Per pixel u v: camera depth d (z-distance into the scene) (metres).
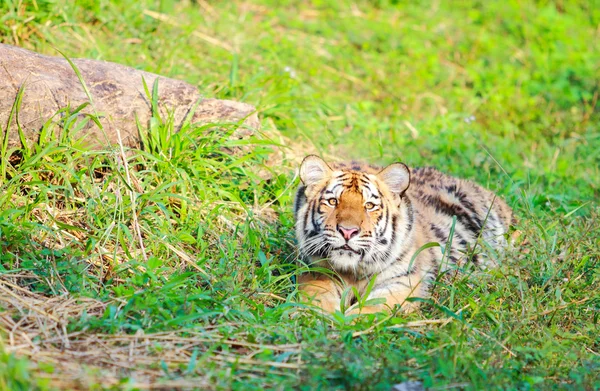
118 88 11.67
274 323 9.09
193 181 11.62
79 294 9.02
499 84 20.38
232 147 12.55
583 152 17.91
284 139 14.86
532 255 10.95
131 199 10.41
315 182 10.70
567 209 14.01
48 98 10.97
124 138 11.66
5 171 10.68
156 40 17.06
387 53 20.97
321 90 18.25
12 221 9.89
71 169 10.50
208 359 8.13
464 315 9.74
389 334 9.11
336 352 8.23
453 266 11.05
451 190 12.43
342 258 10.31
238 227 11.16
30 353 7.64
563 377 8.66
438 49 21.91
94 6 16.78
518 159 16.98
